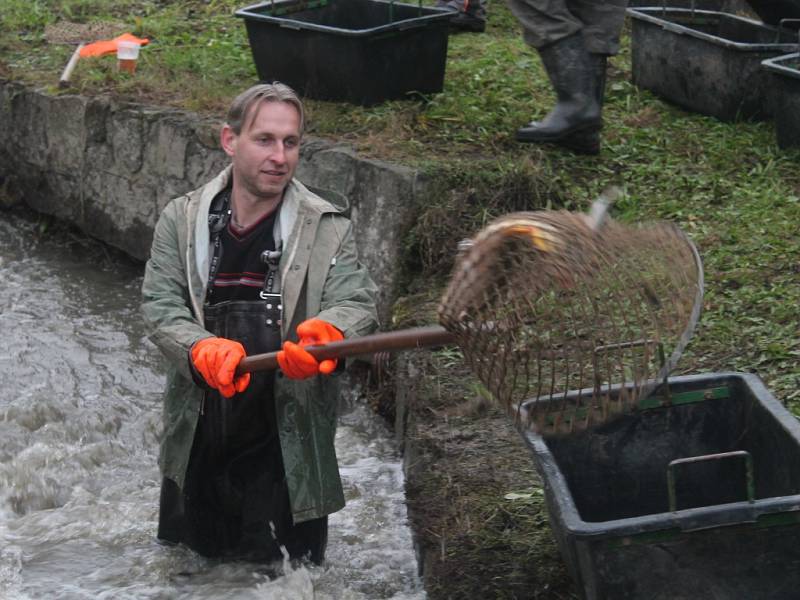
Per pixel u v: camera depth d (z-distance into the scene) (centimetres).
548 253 352
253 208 449
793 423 410
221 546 505
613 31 800
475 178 764
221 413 456
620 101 934
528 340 368
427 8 913
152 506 596
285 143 439
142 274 953
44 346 816
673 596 375
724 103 883
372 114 856
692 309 340
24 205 1045
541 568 459
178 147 895
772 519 370
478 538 484
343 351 395
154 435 700
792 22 918
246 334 447
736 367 585
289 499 471
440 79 900
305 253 447
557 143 830
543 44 801
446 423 584
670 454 450
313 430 452
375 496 606
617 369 541
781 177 798
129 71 1006
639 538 369
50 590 515
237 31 1102
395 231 759
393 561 535
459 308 364
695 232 734
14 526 580
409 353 664
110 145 949
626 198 770
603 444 446
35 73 1040
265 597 479
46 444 676
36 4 1193
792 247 704
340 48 857
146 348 822
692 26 970
